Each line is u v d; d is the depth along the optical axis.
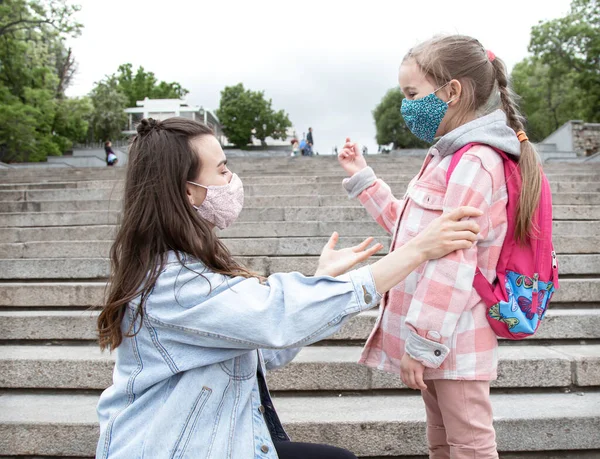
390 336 1.75
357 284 1.29
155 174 1.33
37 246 4.70
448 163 1.71
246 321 1.20
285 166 12.43
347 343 3.22
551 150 23.36
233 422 1.24
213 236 1.37
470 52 1.70
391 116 47.62
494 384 2.77
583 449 2.41
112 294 1.29
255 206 6.22
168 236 1.30
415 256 1.35
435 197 1.70
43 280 4.27
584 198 6.09
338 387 2.78
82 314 3.40
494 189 1.62
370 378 2.78
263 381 1.44
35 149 27.30
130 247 1.31
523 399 2.67
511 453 2.42
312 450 1.40
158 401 1.24
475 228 1.42
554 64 32.47
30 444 2.42
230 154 35.81
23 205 6.43
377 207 2.14
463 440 1.64
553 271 1.66
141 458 1.16
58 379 2.86
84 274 4.24
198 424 1.21
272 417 1.45
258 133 64.50
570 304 3.63
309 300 1.25
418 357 1.55
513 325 1.61
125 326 1.29
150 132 1.39
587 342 3.23
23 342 3.34
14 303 3.72
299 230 5.06
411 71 1.75
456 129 1.69
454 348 1.62
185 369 1.23
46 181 9.63
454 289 1.52
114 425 1.24
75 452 2.41
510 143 1.67
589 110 31.89
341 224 5.03
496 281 1.66
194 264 1.29
